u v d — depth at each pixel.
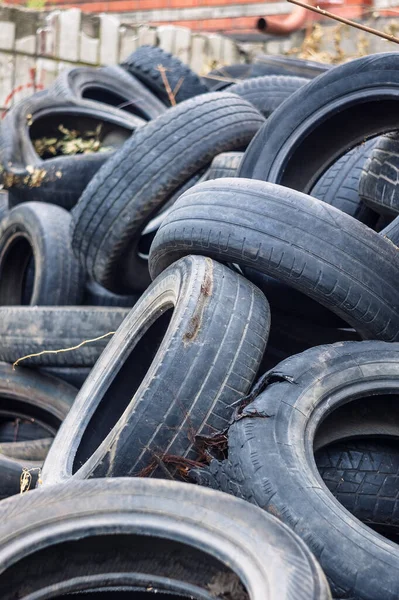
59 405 5.89
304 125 4.97
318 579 2.55
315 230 4.03
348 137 4.99
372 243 4.06
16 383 5.98
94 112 8.26
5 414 6.14
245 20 12.46
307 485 3.26
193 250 4.34
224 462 3.49
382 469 3.83
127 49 11.12
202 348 3.77
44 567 2.90
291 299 4.39
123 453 3.69
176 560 2.89
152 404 3.70
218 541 2.77
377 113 4.73
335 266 3.99
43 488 3.05
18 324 5.84
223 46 11.70
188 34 11.41
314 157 5.13
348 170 5.43
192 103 5.82
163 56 8.78
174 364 3.74
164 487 2.94
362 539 3.08
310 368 3.77
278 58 8.41
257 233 4.08
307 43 10.40
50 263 6.57
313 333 4.52
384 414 3.93
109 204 5.61
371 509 3.78
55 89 8.53
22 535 2.86
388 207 4.77
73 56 10.76
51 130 8.37
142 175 5.56
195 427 3.68
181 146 5.60
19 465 4.75
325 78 4.84
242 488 3.33
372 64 4.63
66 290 6.56
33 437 6.16
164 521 2.85
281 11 12.20
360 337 4.48
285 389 3.68
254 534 2.75
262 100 7.12
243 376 3.78
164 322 4.59
